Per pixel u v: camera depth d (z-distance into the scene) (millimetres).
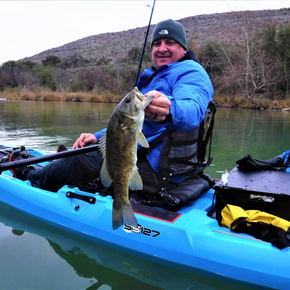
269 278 2328
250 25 25562
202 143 3268
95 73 31406
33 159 2557
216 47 24188
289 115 14828
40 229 3449
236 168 3156
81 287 2482
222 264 2480
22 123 11453
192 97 2270
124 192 1827
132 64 32594
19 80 33500
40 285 2479
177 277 2660
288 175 2873
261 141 8203
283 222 2408
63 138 8320
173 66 2891
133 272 2734
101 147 1894
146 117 1909
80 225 3172
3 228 3447
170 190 3020
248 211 2555
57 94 28469
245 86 20953
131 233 2867
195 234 2592
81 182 3398
